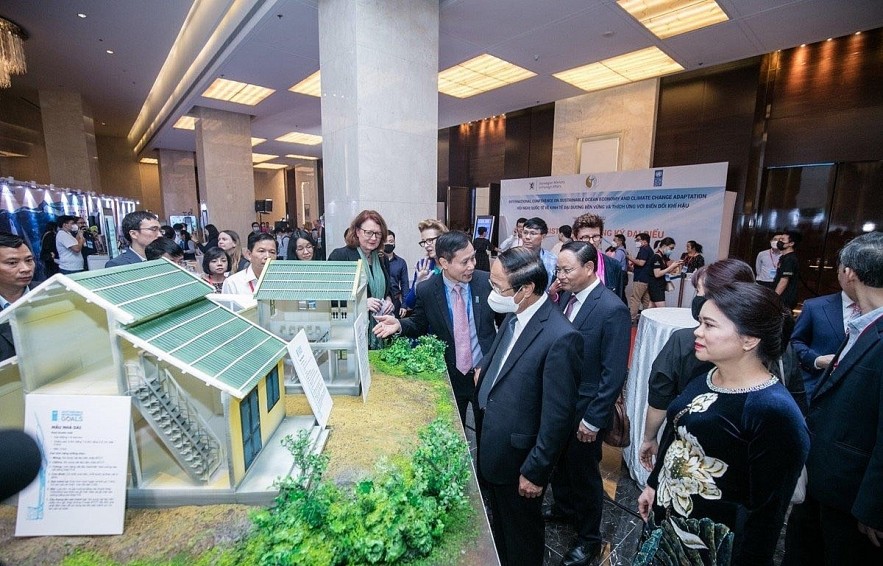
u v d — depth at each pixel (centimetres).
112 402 75
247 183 893
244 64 586
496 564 70
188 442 81
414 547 72
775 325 86
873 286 133
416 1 398
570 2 411
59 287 74
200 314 96
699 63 566
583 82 668
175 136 1100
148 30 600
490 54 541
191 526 76
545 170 827
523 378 132
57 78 802
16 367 78
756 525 88
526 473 126
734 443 90
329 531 72
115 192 1524
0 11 535
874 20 433
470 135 1014
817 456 127
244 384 81
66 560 69
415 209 418
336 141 400
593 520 167
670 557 101
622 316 163
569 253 170
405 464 94
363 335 137
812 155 554
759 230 608
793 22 441
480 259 415
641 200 559
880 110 501
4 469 32
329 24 392
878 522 104
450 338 198
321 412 110
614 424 192
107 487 74
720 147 618
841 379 124
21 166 998
